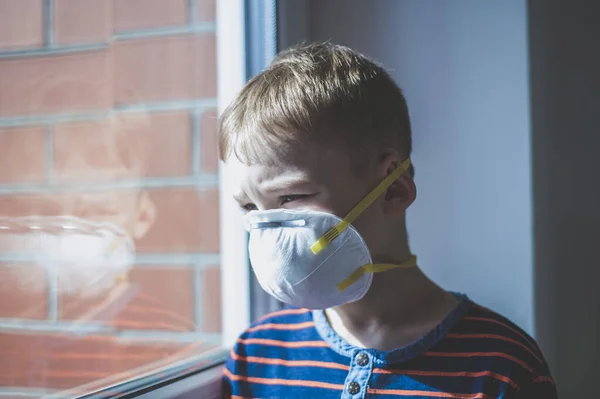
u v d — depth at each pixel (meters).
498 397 0.68
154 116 0.90
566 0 1.06
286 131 0.67
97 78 0.84
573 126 1.06
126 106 0.87
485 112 1.02
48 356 0.71
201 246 0.92
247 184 0.69
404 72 1.06
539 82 1.03
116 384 0.73
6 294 0.67
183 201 0.92
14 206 0.72
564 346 1.05
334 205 0.69
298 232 0.68
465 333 0.73
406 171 0.75
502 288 1.01
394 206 0.74
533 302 1.00
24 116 0.75
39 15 0.77
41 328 0.71
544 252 1.02
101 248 0.81
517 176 1.01
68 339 0.74
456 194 1.04
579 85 1.06
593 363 1.05
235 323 0.93
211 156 0.94
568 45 1.06
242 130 0.69
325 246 0.68
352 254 0.69
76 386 0.73
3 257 0.69
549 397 0.72
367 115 0.71
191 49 0.93
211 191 0.94
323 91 0.69
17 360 0.67
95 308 0.78
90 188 0.82
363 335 0.76
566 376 1.05
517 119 1.01
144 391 0.70
